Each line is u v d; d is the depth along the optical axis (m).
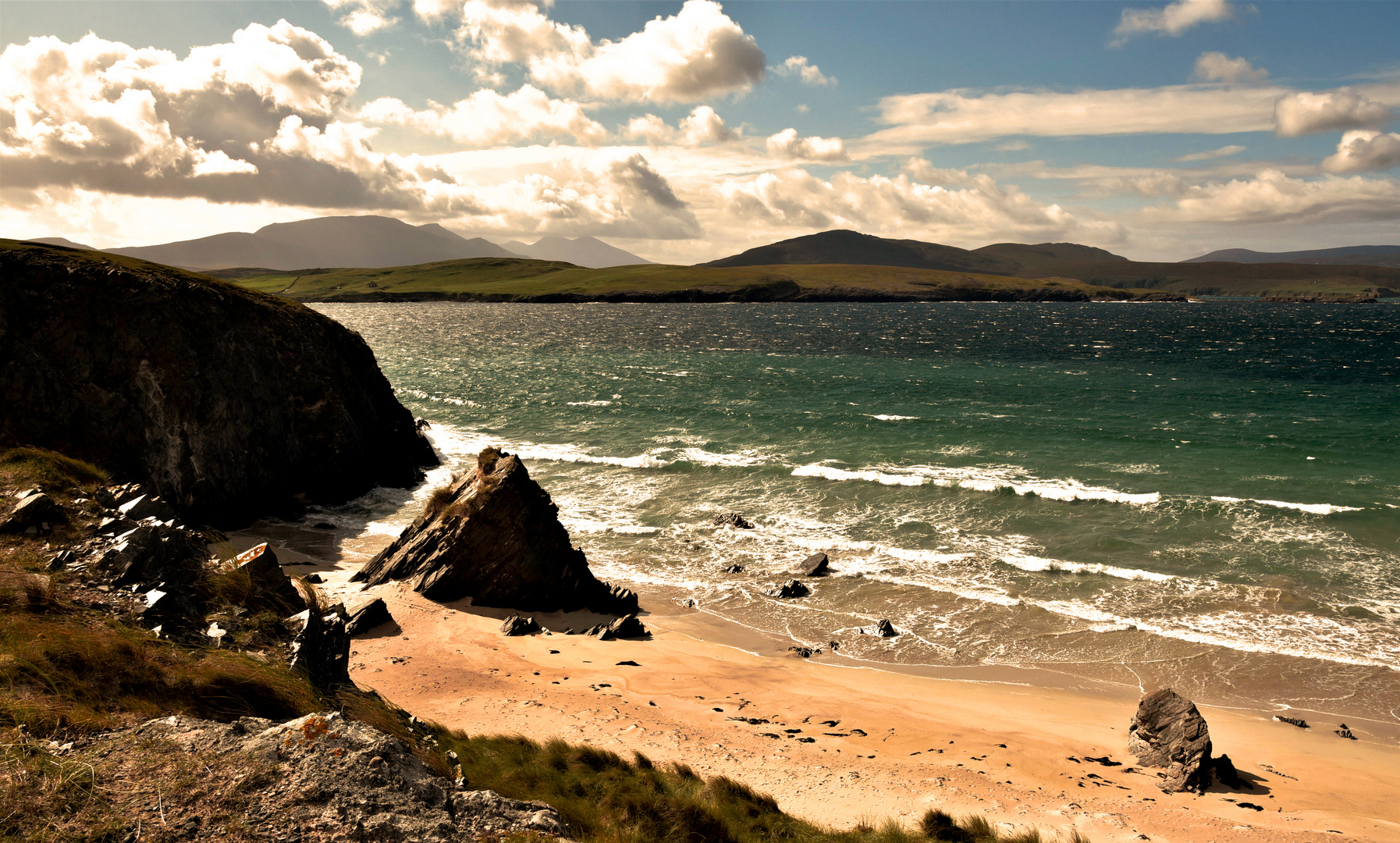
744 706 20.11
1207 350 115.88
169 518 13.51
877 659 23.81
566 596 27.94
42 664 6.80
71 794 5.00
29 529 11.47
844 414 60.34
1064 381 80.19
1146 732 18.30
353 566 30.27
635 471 44.84
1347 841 13.69
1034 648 24.27
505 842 5.55
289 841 4.92
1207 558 30.38
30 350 31.72
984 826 13.15
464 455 50.16
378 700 12.23
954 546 32.47
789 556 31.98
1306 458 45.00
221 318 38.00
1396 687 21.28
